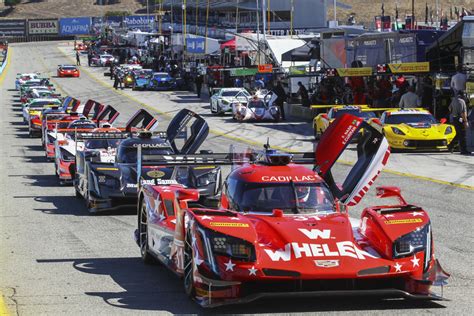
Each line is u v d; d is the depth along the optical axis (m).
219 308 18.09
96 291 20.12
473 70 67.19
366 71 76.19
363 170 22.14
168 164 22.97
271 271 17.12
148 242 23.14
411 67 70.56
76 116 63.56
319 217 19.34
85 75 197.75
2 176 50.31
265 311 17.80
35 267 23.31
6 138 80.88
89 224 31.77
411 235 18.03
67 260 24.31
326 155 22.48
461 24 70.81
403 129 59.09
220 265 17.22
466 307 18.14
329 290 17.58
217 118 99.69
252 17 194.25
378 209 19.25
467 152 57.62
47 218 33.44
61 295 19.75
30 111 82.75
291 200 19.91
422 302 18.59
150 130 42.31
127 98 136.88
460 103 57.47
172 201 22.42
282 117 94.69
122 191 34.09
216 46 153.88
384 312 17.69
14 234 29.41
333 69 79.06
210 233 17.56
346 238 18.27
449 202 36.19
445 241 26.84
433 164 51.97
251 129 84.56
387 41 82.31
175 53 181.38
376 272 17.39
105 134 41.41
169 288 20.34
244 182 20.45
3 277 22.02
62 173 45.53
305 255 17.48
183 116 36.59
